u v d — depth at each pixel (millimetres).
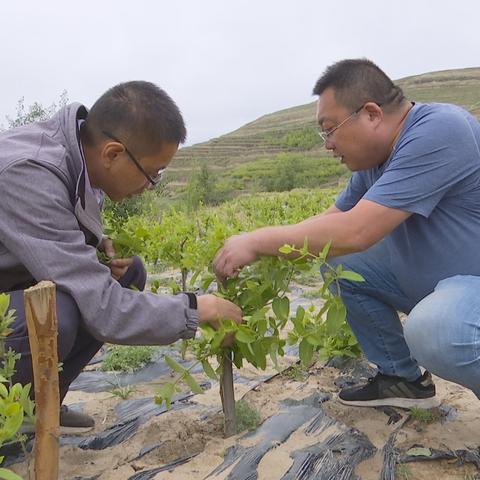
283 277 2732
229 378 2965
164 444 2904
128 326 2398
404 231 2873
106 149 2389
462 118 2664
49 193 2297
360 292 3207
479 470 2703
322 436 3004
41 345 1919
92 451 2939
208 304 2615
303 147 89250
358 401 3281
